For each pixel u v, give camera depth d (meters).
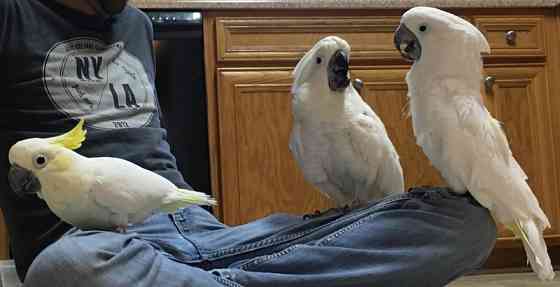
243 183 2.03
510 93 2.20
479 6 2.16
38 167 0.88
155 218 1.16
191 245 1.06
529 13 2.22
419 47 1.14
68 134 0.96
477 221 1.03
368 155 1.25
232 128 2.03
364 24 2.10
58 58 1.21
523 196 1.05
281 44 2.06
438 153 1.10
